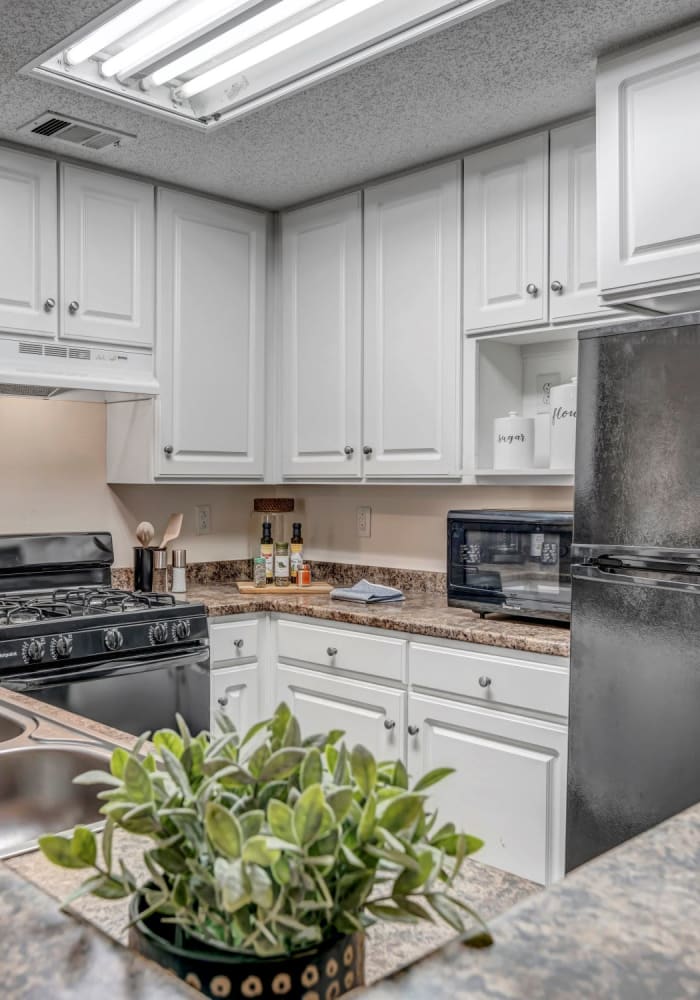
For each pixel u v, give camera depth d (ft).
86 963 1.75
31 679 7.82
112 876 1.98
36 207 9.25
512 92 7.92
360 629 9.17
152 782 1.97
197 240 10.59
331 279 10.68
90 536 10.66
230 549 12.42
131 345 10.00
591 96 8.01
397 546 11.34
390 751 8.87
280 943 1.76
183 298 10.44
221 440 10.82
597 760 6.57
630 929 1.76
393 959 2.36
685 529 6.03
